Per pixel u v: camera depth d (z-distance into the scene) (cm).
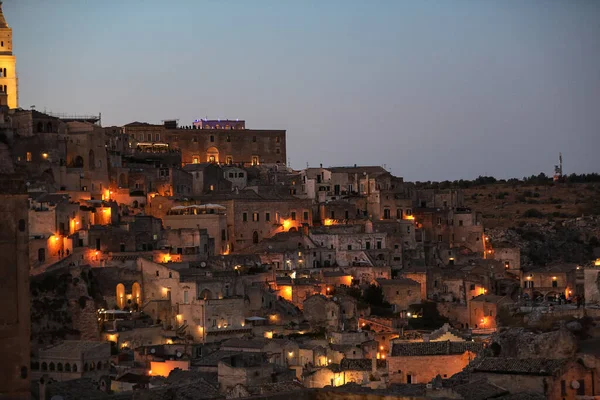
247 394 19625
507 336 18612
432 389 15475
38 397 19862
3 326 11781
